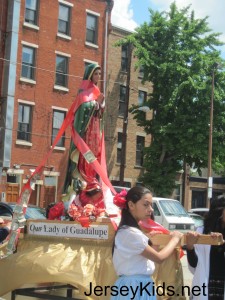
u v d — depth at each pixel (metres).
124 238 3.84
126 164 34.25
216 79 30.17
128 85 31.23
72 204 6.18
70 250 5.33
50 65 29.91
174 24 30.39
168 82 30.25
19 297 6.11
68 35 30.91
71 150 6.91
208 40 30.84
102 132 7.18
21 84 28.58
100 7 32.59
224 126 30.17
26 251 5.63
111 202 6.02
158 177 30.28
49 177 29.31
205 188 40.84
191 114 29.75
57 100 30.16
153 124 30.44
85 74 7.10
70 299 5.26
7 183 27.67
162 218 18.39
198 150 29.02
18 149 28.27
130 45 31.36
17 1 28.25
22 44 28.66
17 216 6.02
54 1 30.17
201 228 5.05
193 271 4.84
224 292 4.59
